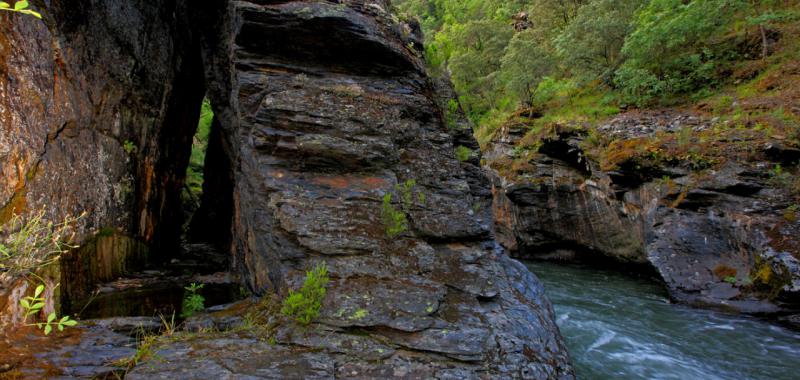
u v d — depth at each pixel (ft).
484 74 97.30
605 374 19.06
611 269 44.47
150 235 29.35
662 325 25.79
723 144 32.55
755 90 38.29
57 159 17.48
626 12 53.31
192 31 33.50
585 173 45.98
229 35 24.20
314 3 21.47
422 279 15.23
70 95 19.08
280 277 15.06
